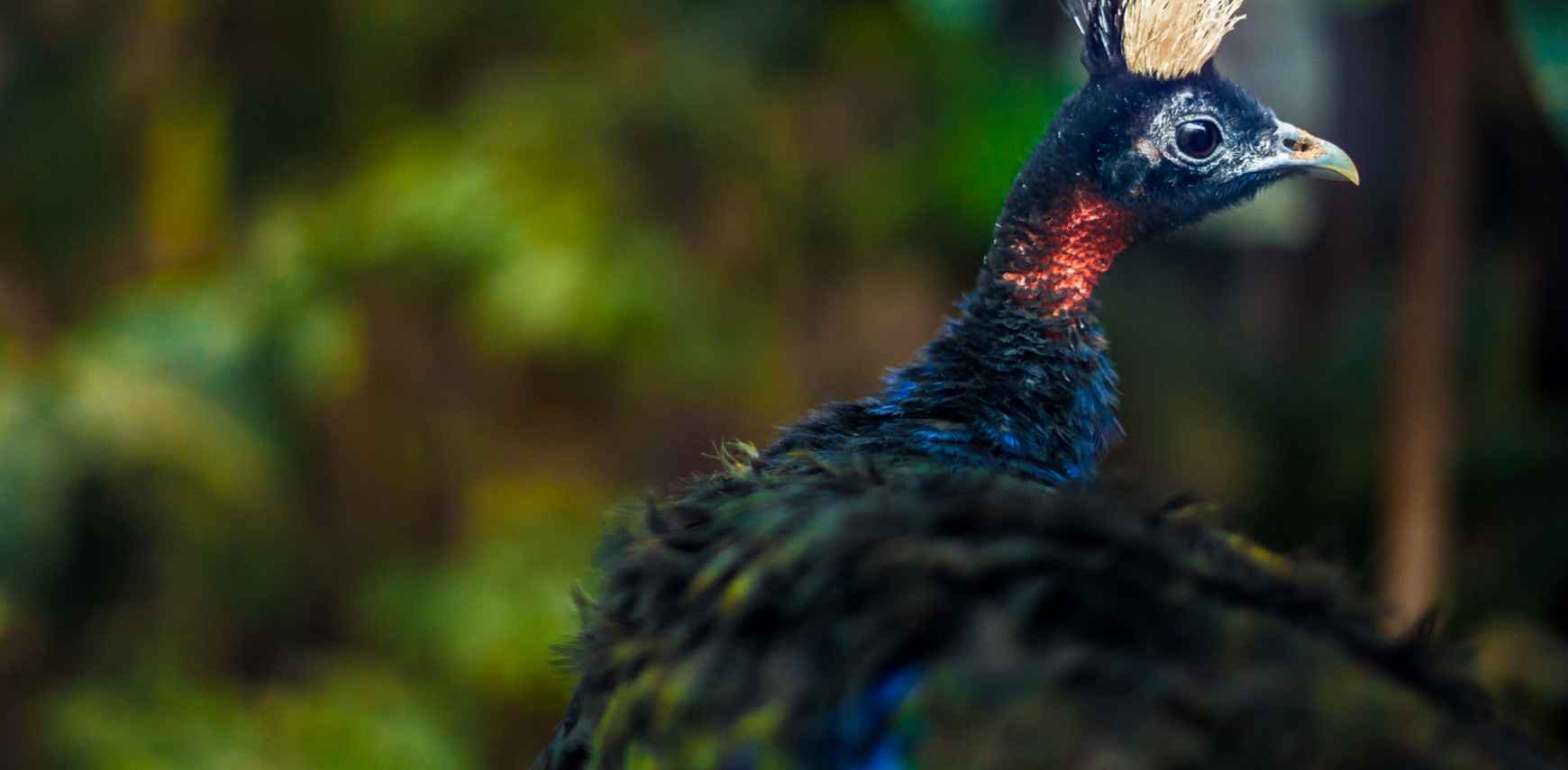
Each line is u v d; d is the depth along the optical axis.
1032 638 2.67
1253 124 4.94
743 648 2.97
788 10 9.97
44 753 10.09
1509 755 2.76
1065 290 4.73
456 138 10.28
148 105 11.33
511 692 10.45
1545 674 9.22
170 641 10.77
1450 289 8.80
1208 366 11.68
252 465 10.28
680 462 11.08
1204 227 12.03
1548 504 10.28
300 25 11.32
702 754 2.91
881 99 10.05
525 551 10.59
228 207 11.54
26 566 9.84
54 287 11.59
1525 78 9.42
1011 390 4.48
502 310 9.68
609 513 4.02
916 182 9.80
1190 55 4.97
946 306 10.60
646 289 9.71
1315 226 12.13
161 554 10.95
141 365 10.11
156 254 11.23
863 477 3.47
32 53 11.51
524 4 10.68
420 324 11.07
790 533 3.14
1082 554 2.83
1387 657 2.83
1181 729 2.54
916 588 2.80
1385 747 2.54
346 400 11.14
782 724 2.80
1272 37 11.16
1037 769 2.53
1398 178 11.30
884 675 2.74
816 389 10.52
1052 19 10.02
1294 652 2.68
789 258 10.48
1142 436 11.23
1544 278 10.41
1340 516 11.38
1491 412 10.51
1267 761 2.51
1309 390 11.84
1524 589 10.10
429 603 10.45
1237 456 11.34
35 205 11.56
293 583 11.23
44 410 9.88
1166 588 2.77
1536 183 10.09
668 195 10.38
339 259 10.26
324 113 11.52
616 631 3.42
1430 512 8.84
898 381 4.52
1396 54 10.84
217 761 9.64
